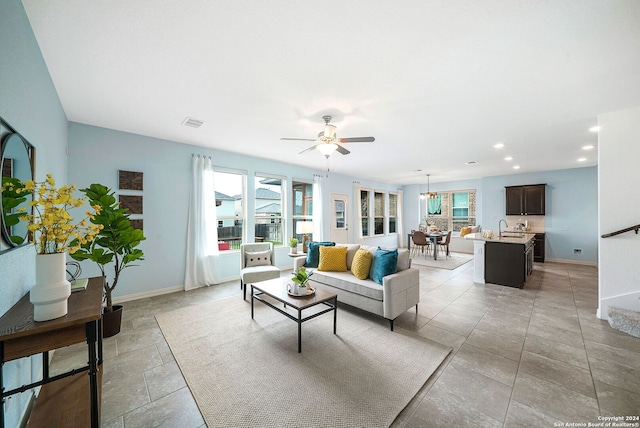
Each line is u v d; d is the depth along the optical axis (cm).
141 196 389
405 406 170
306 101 275
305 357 229
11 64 138
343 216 769
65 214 130
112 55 198
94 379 126
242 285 402
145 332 277
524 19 159
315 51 192
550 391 185
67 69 217
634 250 289
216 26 167
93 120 332
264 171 551
